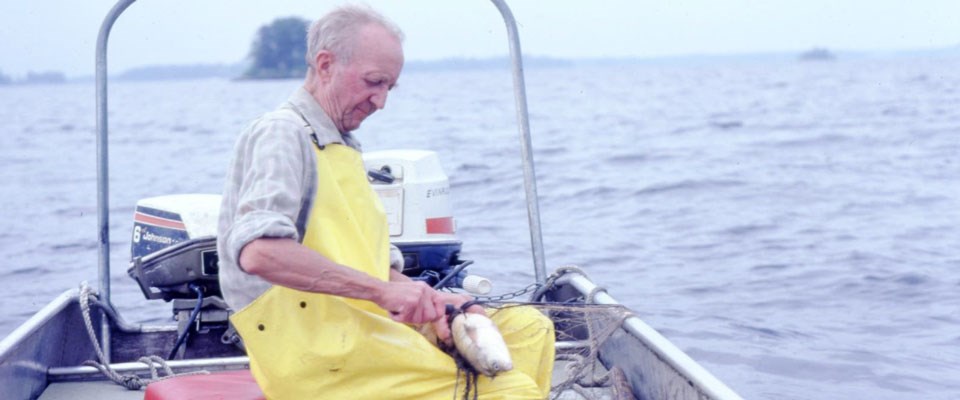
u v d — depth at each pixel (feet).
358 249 8.80
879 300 27.35
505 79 402.93
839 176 55.42
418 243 14.15
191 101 231.09
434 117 124.88
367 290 8.27
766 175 56.08
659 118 114.21
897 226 39.47
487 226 40.34
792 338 23.48
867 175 55.72
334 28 8.74
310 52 8.90
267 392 8.83
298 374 8.55
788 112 117.70
